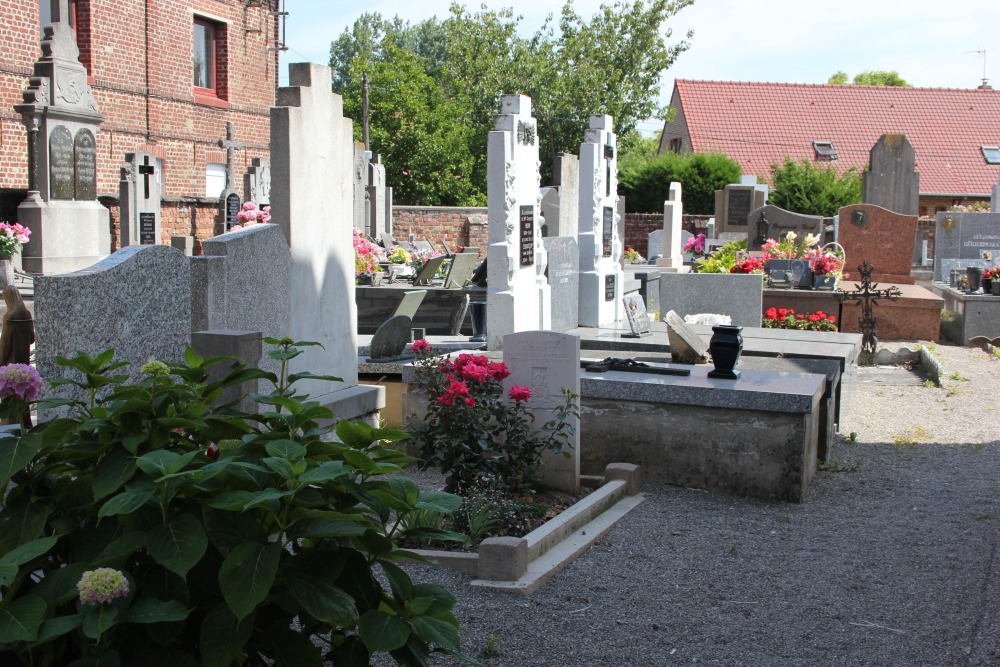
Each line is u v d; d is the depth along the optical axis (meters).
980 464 8.01
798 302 15.28
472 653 4.16
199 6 24.80
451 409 6.28
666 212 21.28
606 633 4.44
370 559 2.91
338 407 7.23
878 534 6.11
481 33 42.66
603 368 7.75
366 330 14.34
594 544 5.75
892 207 21.09
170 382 2.97
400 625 2.64
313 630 2.92
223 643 2.46
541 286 10.34
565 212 12.11
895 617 4.74
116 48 22.09
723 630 4.53
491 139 9.44
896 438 8.93
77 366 3.06
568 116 40.91
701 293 13.21
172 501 2.64
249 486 2.67
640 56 41.31
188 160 24.78
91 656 2.39
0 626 2.29
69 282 4.66
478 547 5.21
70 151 17.44
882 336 15.31
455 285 14.61
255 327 6.39
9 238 14.10
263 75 27.77
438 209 29.58
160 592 2.51
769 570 5.39
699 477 7.08
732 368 7.47
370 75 44.16
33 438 2.69
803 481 6.81
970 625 4.64
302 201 7.00
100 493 2.56
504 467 6.36
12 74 19.47
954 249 18.78
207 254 6.04
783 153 41.09
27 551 2.41
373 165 24.80
